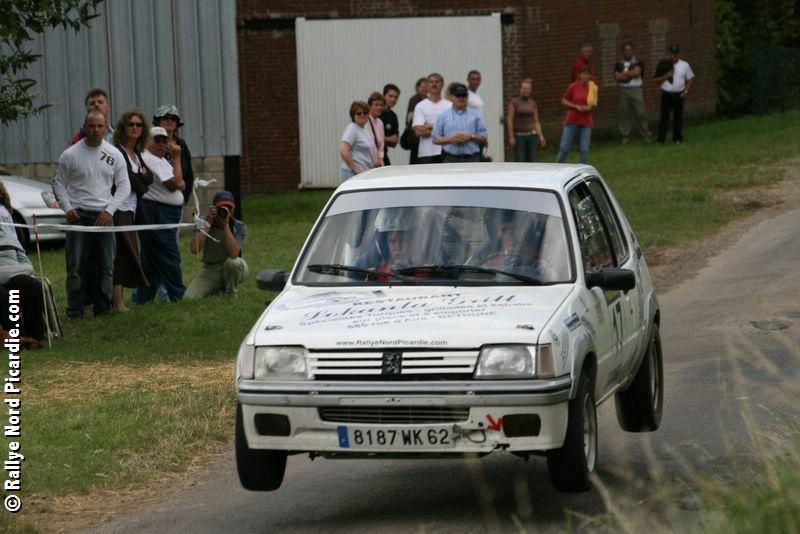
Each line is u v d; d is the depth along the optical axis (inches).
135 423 1111.6
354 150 2027.6
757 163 3019.2
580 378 817.5
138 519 881.5
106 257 1621.6
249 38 3368.6
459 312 825.5
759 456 759.7
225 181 2549.2
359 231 928.9
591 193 1010.1
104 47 2511.1
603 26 3764.8
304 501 901.2
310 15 3368.6
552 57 3612.2
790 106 4335.6
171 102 2527.1
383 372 794.2
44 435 1083.9
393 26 3395.7
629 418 1033.5
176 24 2522.1
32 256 2271.2
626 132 3700.8
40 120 2513.5
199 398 1194.6
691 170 2972.4
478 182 946.7
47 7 1501.0
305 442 803.4
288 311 852.0
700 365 1288.1
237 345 1464.1
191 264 2133.4
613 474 917.8
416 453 792.3
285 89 3383.4
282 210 2896.2
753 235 2164.1
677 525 707.4
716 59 4205.2
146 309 1654.8
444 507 863.7
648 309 1045.2
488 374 787.4
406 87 3410.4
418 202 936.9
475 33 3435.0
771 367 884.6
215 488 950.4
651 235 2174.0
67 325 1588.3
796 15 4714.6
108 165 1601.9
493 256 898.1
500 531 793.6
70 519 888.3
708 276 1835.6
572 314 837.2
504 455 1010.1
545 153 3580.2
